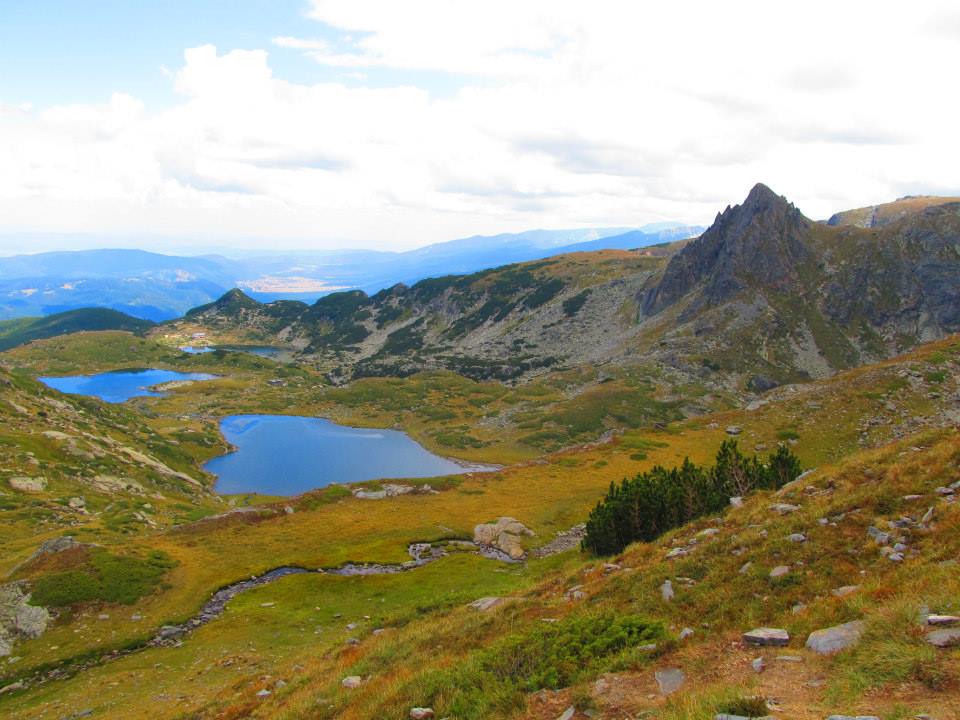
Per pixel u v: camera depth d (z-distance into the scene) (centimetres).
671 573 2281
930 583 1529
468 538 7719
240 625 4856
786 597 1808
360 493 9600
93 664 4312
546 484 9962
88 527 8331
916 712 1042
